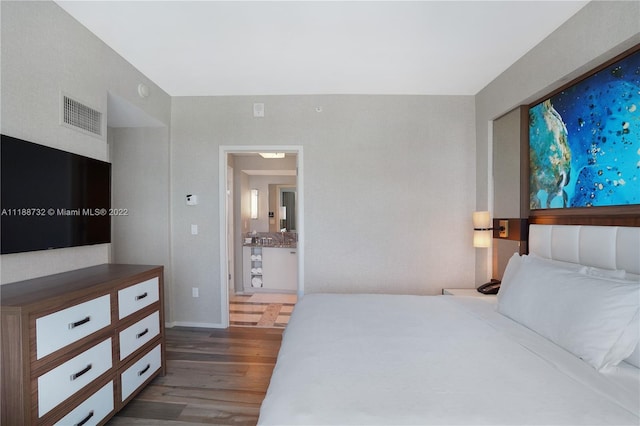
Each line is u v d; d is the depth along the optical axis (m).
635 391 1.05
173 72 2.79
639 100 1.58
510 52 2.40
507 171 2.74
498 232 2.84
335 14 1.97
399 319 1.79
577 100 1.98
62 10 1.91
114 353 1.77
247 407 1.94
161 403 1.97
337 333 1.56
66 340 1.45
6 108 1.58
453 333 1.56
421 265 3.26
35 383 1.30
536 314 1.58
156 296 2.21
